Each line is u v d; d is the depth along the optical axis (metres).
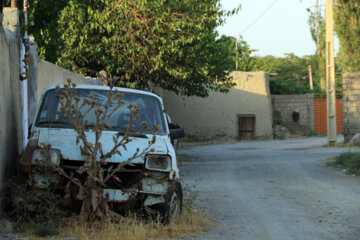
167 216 5.83
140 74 19.81
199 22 18.05
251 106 37.00
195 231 5.91
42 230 5.11
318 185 10.60
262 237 5.78
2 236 4.92
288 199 8.77
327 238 5.71
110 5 18.05
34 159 5.58
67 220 5.52
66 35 18.42
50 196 5.53
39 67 10.27
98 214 5.46
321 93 42.59
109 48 18.58
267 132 36.97
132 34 17.84
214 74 19.91
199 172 13.53
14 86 6.82
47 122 6.41
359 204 8.00
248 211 7.58
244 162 16.38
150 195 5.72
